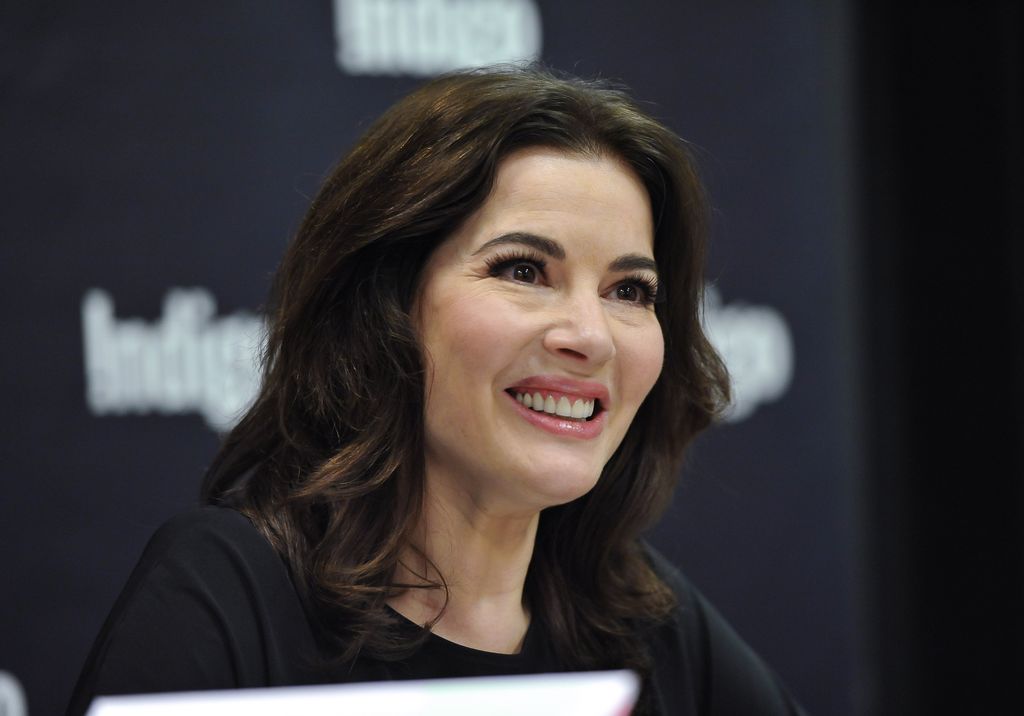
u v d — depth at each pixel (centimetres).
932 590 1196
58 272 916
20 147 911
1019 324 1184
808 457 1100
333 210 552
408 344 532
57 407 915
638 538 661
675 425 621
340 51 983
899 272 1177
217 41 955
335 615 527
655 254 589
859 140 1153
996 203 1184
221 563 521
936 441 1189
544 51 1035
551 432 524
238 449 581
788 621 1093
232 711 316
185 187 945
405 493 542
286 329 561
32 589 909
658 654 626
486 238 524
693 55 1080
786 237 1100
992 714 1191
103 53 930
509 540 556
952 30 1182
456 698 322
